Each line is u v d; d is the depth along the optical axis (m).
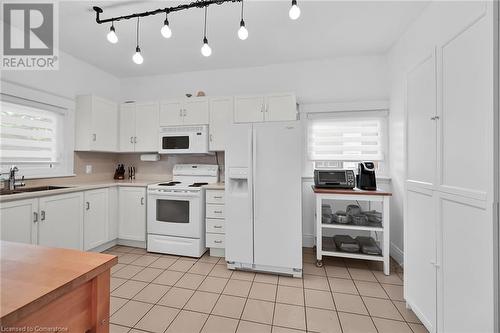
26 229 1.94
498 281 0.96
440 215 1.29
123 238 2.95
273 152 2.23
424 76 1.44
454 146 1.18
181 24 2.29
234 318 1.61
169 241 2.74
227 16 2.16
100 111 3.02
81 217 2.47
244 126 2.31
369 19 2.21
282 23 2.27
